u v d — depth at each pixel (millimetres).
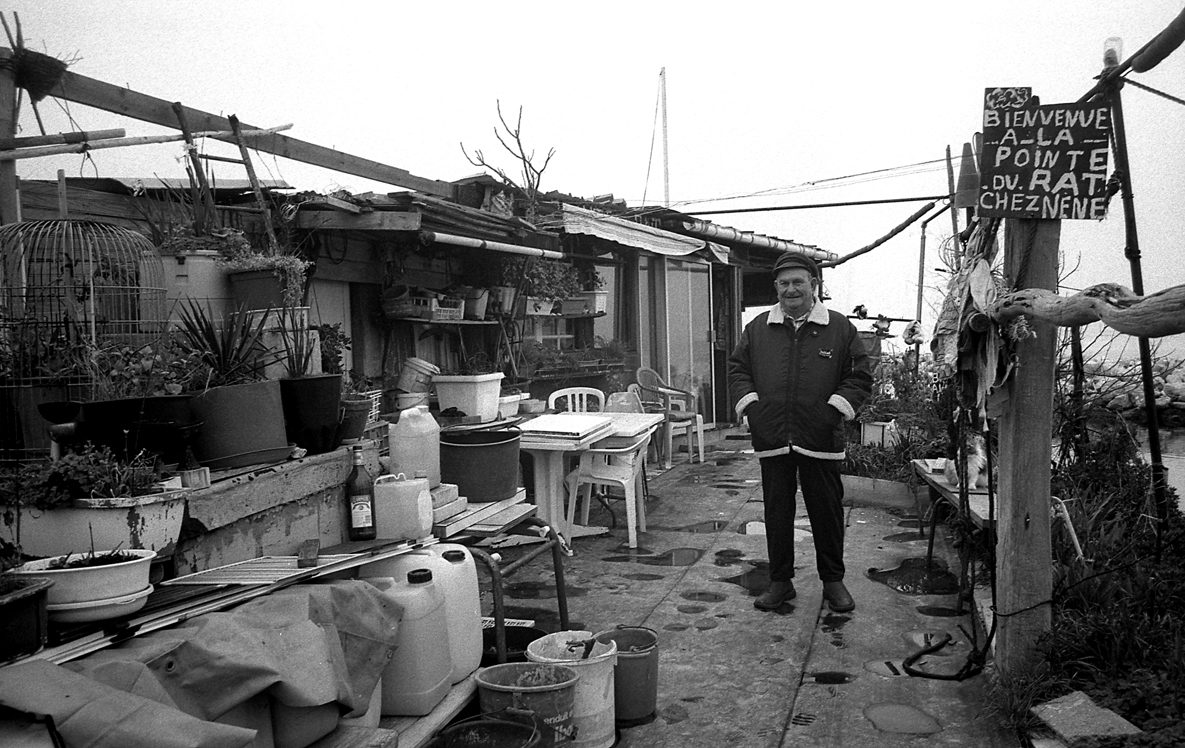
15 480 2523
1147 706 3150
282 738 2475
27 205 4457
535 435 6285
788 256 5141
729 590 5504
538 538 6547
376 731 2676
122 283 3555
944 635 4633
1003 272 3756
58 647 2154
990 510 3863
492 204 8828
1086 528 4762
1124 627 3551
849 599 5055
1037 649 3656
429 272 7469
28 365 3059
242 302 4145
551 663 3316
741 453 11250
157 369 3164
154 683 2078
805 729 3584
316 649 2480
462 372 7227
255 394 3283
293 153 6727
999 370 3652
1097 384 6602
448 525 3830
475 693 3328
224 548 3074
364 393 4828
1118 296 2652
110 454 2670
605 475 6613
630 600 5293
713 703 3848
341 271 6324
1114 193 3912
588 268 10133
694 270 12258
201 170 4715
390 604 2986
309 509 3521
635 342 11086
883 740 3469
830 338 5066
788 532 5156
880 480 8109
